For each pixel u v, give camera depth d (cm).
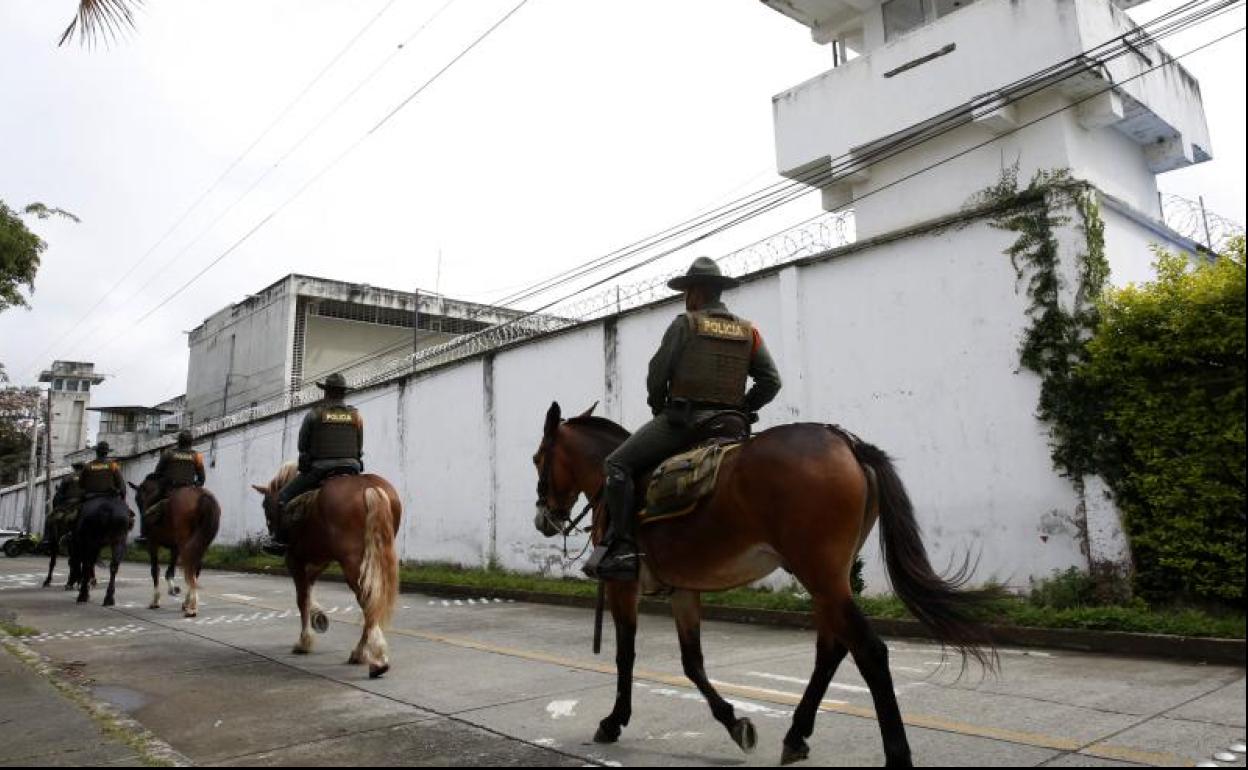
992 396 942
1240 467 751
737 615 1019
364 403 2083
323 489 729
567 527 609
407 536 1873
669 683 626
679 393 448
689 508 412
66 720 528
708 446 424
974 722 485
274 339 2964
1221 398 766
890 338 1044
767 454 382
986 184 1302
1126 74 1224
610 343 1419
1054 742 437
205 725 525
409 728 507
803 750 414
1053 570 874
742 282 1224
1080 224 891
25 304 1265
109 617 1135
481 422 1686
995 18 1262
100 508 1287
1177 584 791
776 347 1173
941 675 641
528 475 1561
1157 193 1430
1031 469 902
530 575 1523
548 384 1534
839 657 409
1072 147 1230
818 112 1492
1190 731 455
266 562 2133
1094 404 853
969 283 976
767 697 570
